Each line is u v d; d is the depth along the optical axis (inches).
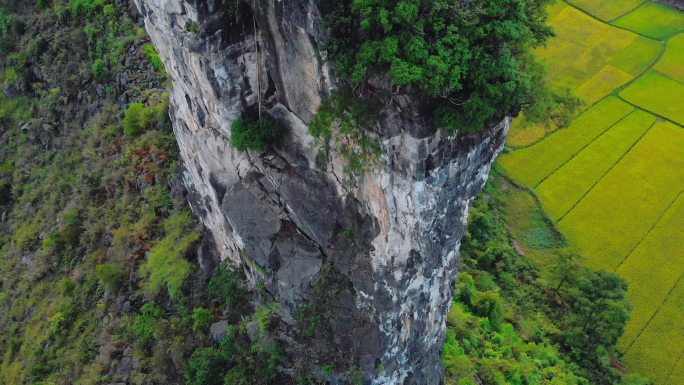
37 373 1232.2
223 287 1099.9
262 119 884.0
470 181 836.0
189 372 1052.5
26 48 1636.3
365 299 906.7
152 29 951.6
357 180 813.9
